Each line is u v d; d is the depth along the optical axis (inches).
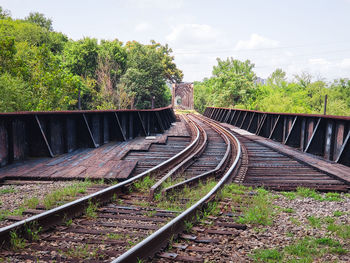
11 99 665.6
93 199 189.0
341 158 345.4
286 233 155.7
